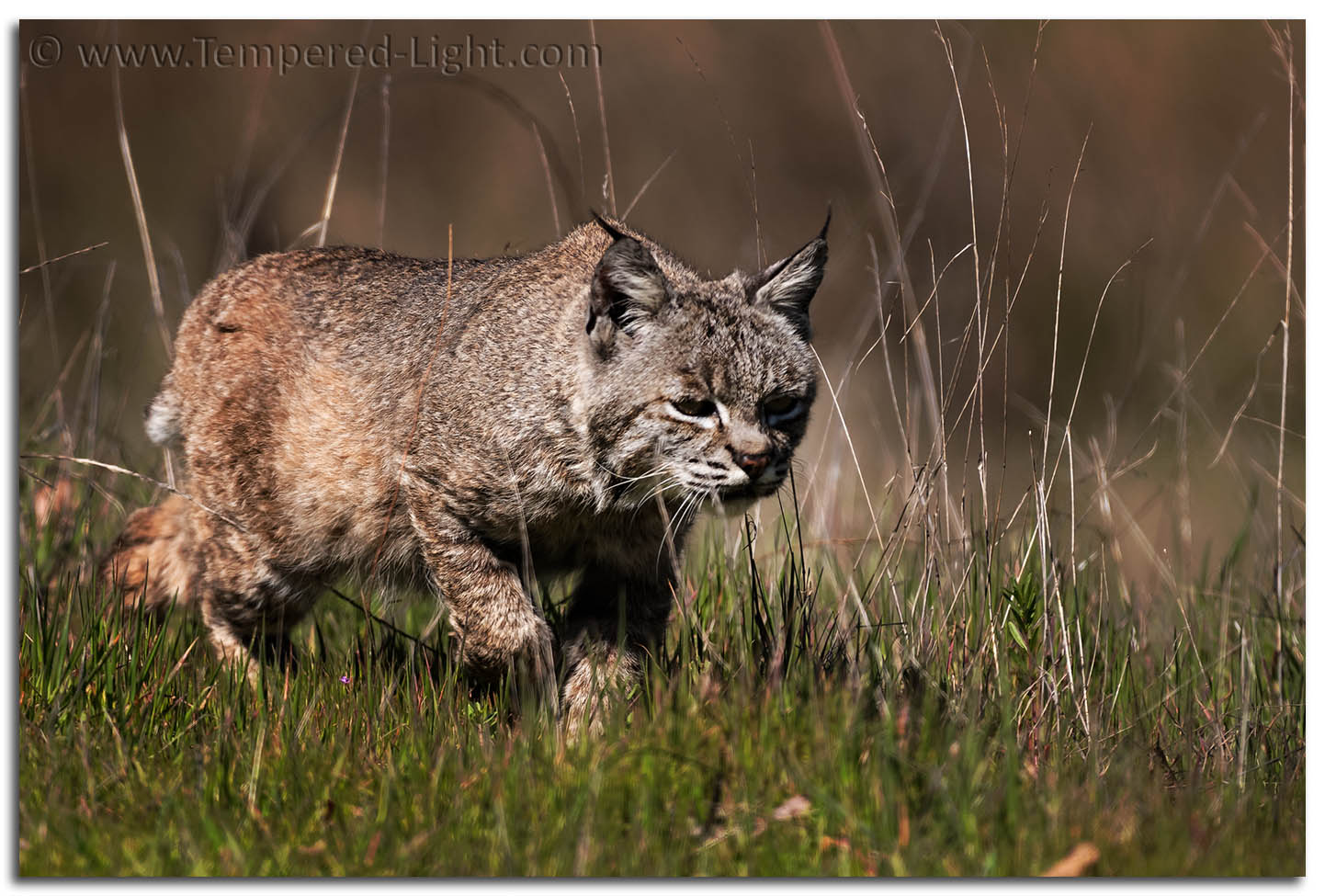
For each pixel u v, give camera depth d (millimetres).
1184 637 10172
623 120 28172
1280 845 7383
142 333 16188
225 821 7156
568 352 8922
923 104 29125
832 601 10406
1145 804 7445
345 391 9867
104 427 12750
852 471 13938
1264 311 26203
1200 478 20125
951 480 19938
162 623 10523
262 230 24188
